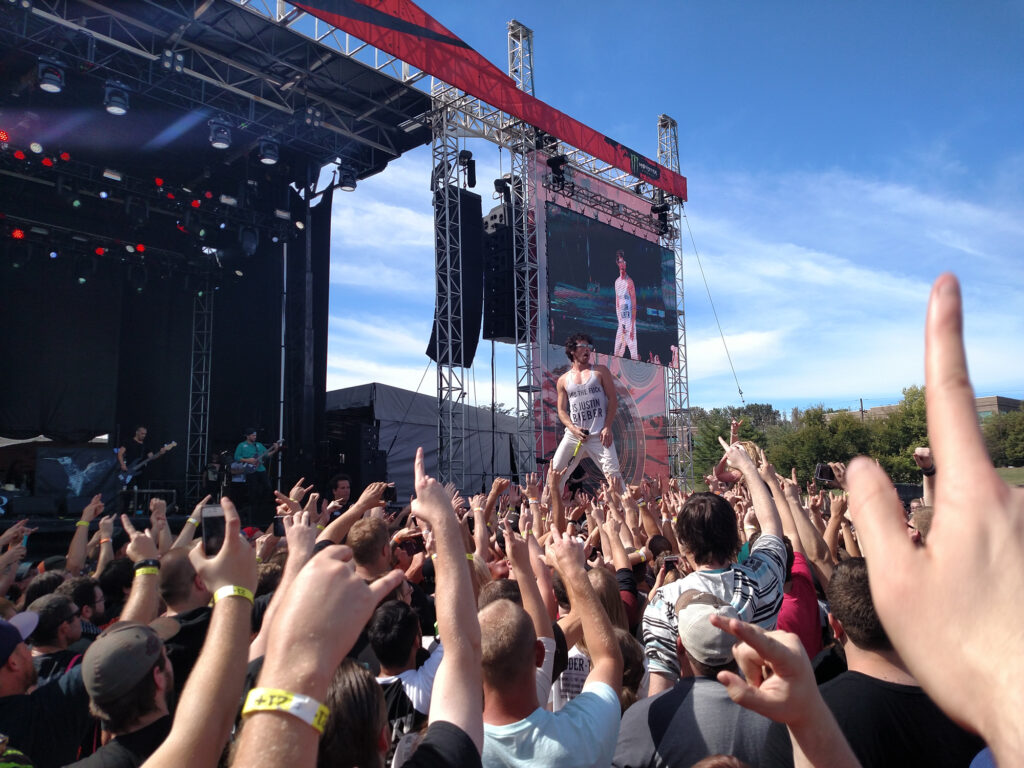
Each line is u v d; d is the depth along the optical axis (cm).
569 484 861
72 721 248
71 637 325
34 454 1562
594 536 455
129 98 1489
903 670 196
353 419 2033
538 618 246
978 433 38
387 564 331
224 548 135
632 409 1953
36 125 1481
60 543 1312
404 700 253
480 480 2152
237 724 200
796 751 103
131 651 208
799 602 292
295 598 96
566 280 1839
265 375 1902
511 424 2306
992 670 35
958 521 38
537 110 1738
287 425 1886
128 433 1736
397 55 1424
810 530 355
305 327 1812
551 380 1750
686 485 2052
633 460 1927
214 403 1836
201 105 1524
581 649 290
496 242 1908
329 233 1906
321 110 1683
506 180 1898
